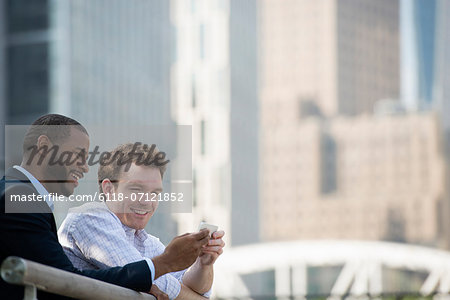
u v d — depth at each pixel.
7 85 163.75
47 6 165.25
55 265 6.56
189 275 8.58
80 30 169.25
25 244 6.46
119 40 190.50
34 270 5.16
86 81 170.88
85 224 8.00
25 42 164.50
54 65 162.75
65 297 6.75
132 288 6.85
